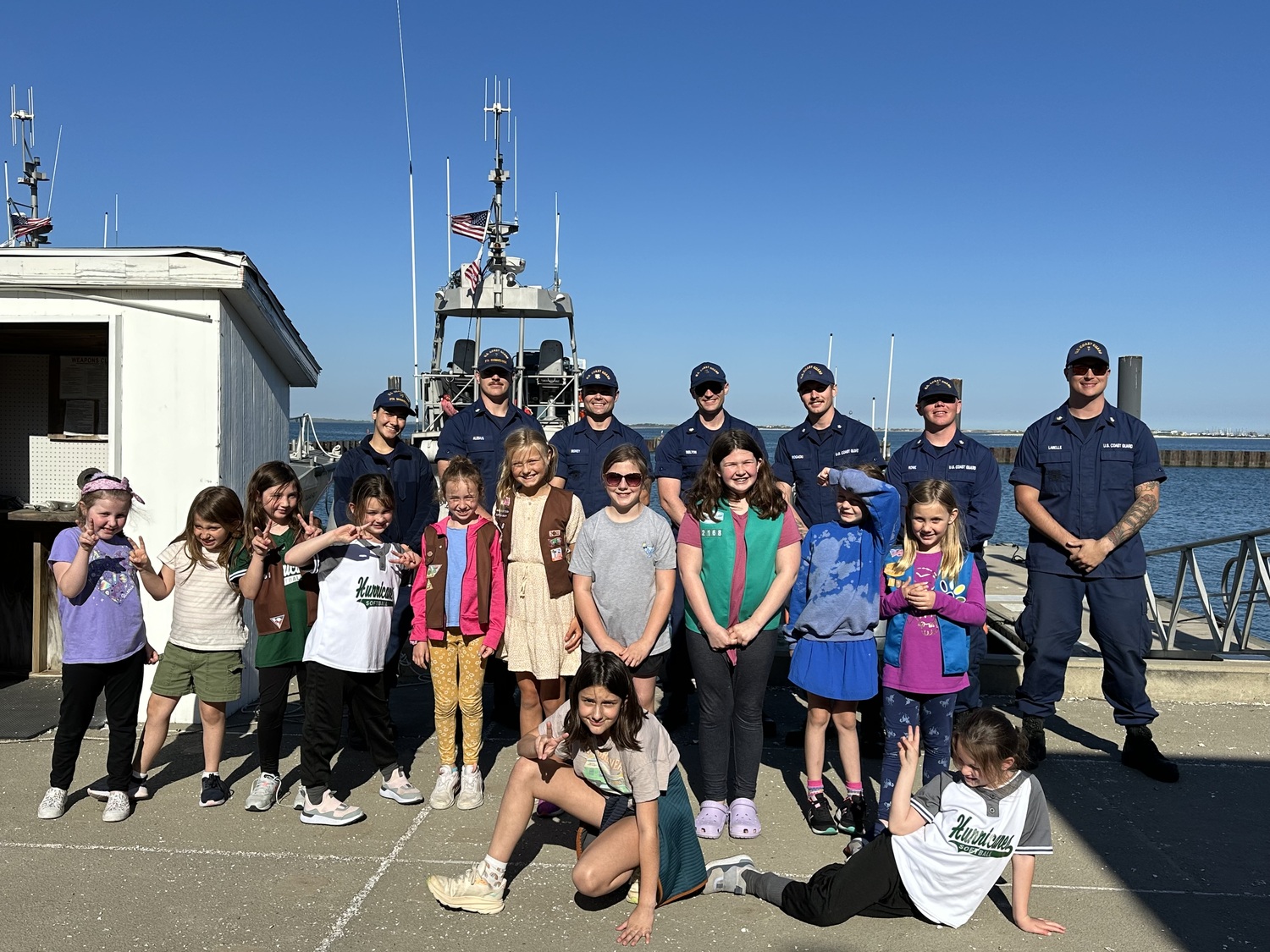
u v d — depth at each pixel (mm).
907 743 3297
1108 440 4793
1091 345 4738
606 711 3180
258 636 4191
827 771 4836
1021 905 3238
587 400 5562
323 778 4098
